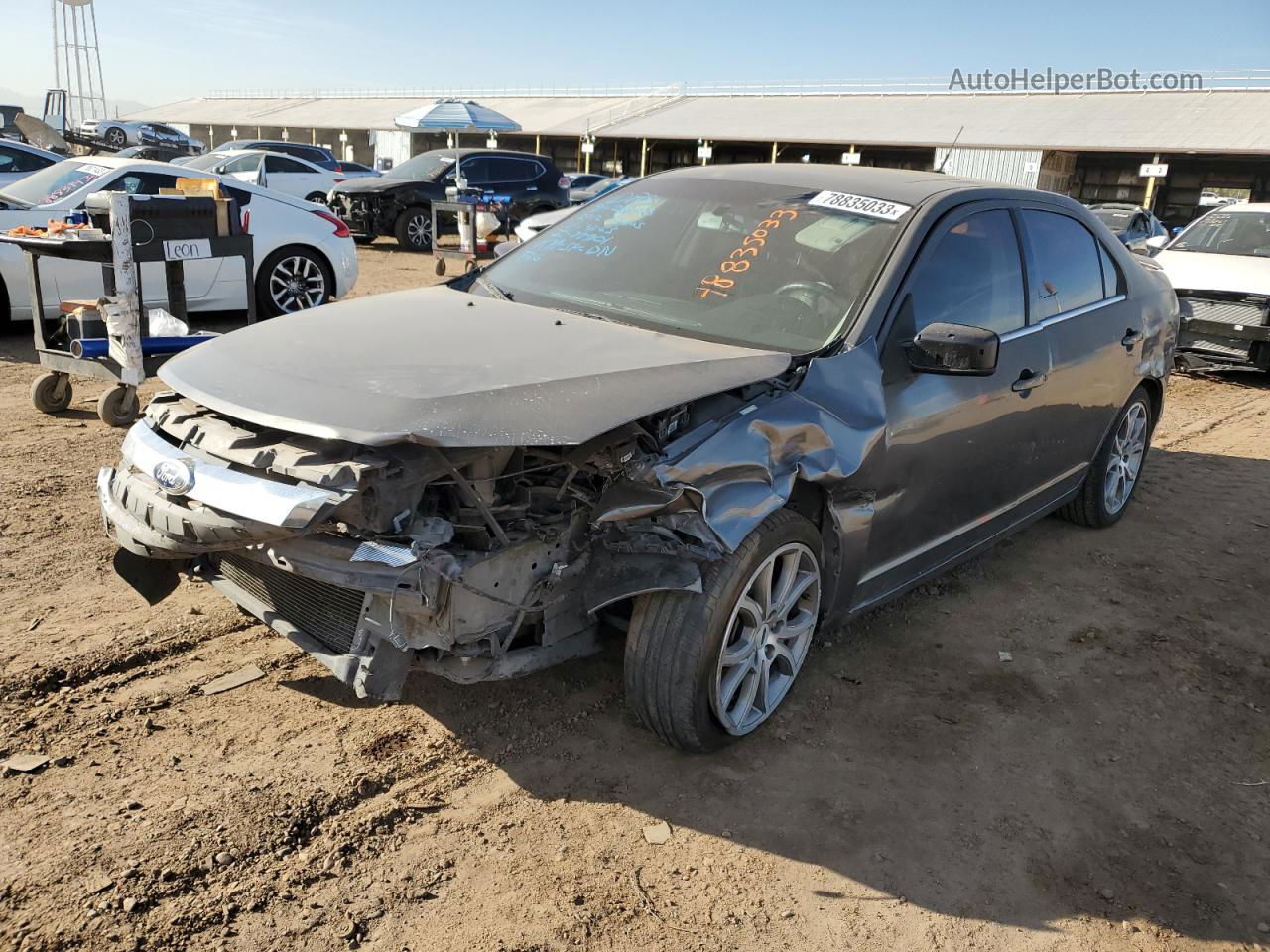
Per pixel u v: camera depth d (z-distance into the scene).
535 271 3.98
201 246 6.11
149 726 3.03
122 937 2.21
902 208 3.69
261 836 2.57
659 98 53.72
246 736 3.01
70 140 27.73
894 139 37.56
